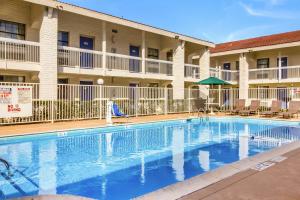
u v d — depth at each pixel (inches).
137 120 649.6
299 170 203.2
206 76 1038.4
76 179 257.1
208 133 550.9
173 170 287.7
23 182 247.3
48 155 351.6
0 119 520.4
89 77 779.4
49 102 573.6
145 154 364.2
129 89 847.1
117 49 845.2
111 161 325.7
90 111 646.5
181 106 890.7
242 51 1050.1
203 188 164.2
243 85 1064.8
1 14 611.5
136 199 150.2
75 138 468.1
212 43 1046.4
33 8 637.3
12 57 611.2
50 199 138.9
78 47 753.6
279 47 959.0
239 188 164.2
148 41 941.2
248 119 732.0
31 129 468.4
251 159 239.0
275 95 1010.7
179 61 936.3
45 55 603.8
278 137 503.2
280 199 147.5
